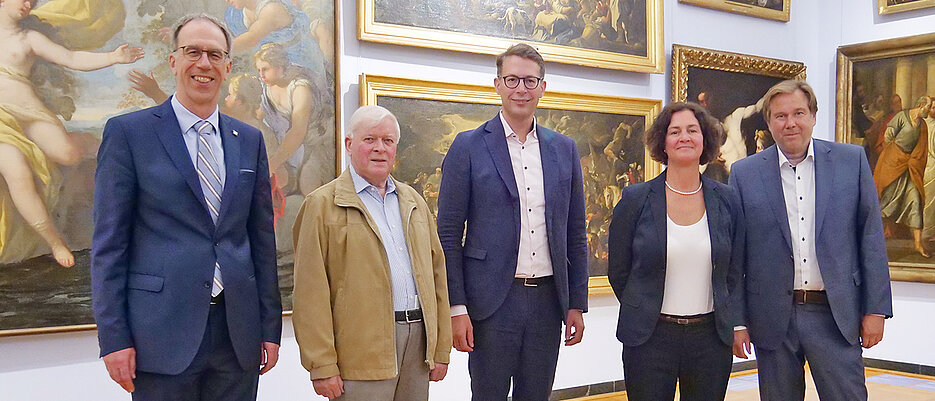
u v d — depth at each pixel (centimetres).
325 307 360
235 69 568
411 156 644
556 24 721
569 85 739
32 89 496
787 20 888
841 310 429
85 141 514
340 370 363
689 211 423
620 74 772
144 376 325
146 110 340
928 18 809
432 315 382
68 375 515
